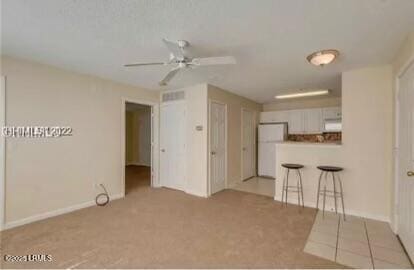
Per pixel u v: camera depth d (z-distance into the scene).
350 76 3.26
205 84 4.16
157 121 4.91
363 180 3.16
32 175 2.98
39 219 3.04
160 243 2.44
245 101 5.66
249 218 3.15
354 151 3.23
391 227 2.82
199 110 4.26
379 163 3.04
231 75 3.57
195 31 2.09
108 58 2.81
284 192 3.93
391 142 2.92
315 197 3.61
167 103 4.80
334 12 1.76
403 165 2.43
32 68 2.96
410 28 2.01
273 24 1.96
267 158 6.03
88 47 2.47
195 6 1.69
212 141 4.36
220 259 2.13
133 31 2.09
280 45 2.40
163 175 4.94
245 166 5.65
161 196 4.23
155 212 3.38
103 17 1.85
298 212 3.39
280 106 6.41
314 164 3.61
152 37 2.22
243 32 2.11
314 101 5.91
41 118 3.06
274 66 3.10
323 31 2.08
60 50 2.56
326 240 2.51
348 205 3.29
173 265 2.04
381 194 3.03
